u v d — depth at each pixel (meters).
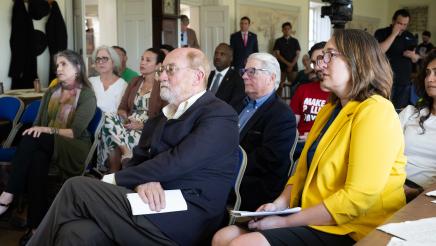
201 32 9.59
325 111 1.86
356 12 13.58
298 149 2.89
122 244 1.79
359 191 1.52
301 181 1.85
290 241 1.53
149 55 3.80
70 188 1.84
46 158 2.90
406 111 2.45
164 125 2.07
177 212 1.83
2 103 3.84
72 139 3.05
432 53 2.28
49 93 3.35
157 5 8.02
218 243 1.71
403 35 5.14
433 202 1.49
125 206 1.80
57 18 6.62
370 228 1.58
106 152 3.33
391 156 1.54
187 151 1.88
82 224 1.79
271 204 1.87
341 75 1.67
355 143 1.56
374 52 1.65
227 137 1.94
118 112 3.86
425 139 2.31
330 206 1.55
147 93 3.82
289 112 2.60
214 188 1.93
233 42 9.37
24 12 6.22
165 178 1.89
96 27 8.92
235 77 4.27
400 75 5.14
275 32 10.98
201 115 1.99
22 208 3.22
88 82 3.28
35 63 6.40
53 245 1.83
